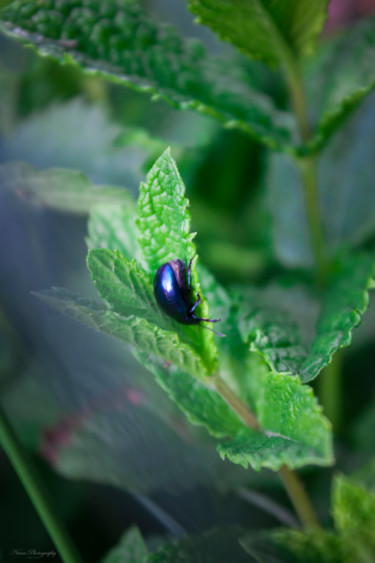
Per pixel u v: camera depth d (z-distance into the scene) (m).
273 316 0.16
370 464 0.16
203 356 0.14
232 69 0.17
